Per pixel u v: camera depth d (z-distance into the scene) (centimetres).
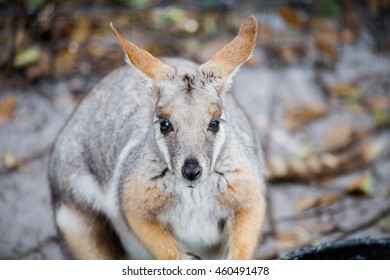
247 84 1056
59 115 1011
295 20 1143
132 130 720
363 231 862
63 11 1105
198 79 624
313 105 1040
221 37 1112
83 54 1081
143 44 1092
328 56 1116
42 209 900
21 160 955
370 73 1102
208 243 695
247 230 663
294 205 901
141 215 667
